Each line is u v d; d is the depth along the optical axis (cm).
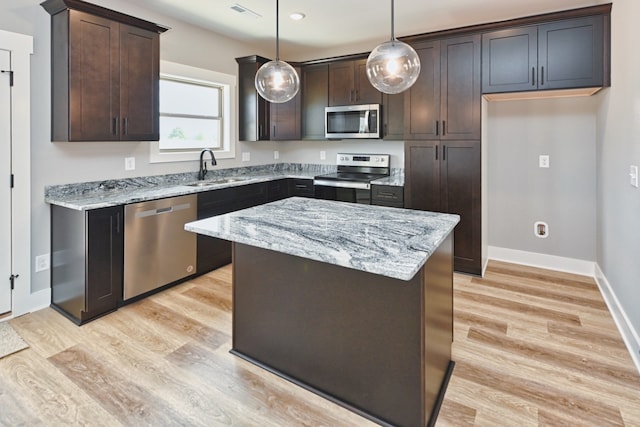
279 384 206
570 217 379
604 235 327
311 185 475
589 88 317
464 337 255
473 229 368
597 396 194
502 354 234
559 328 266
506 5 340
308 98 489
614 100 291
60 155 298
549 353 235
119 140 307
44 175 290
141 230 304
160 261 322
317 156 533
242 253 224
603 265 331
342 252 159
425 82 378
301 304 202
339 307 188
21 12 269
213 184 389
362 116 445
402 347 171
